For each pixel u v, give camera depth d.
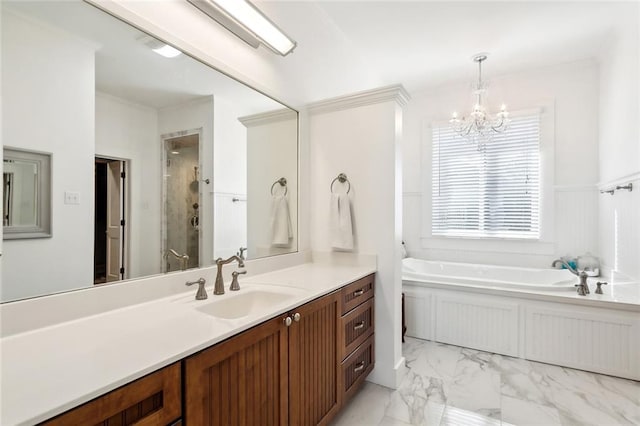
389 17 2.57
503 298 2.70
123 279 1.33
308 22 2.38
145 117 1.41
